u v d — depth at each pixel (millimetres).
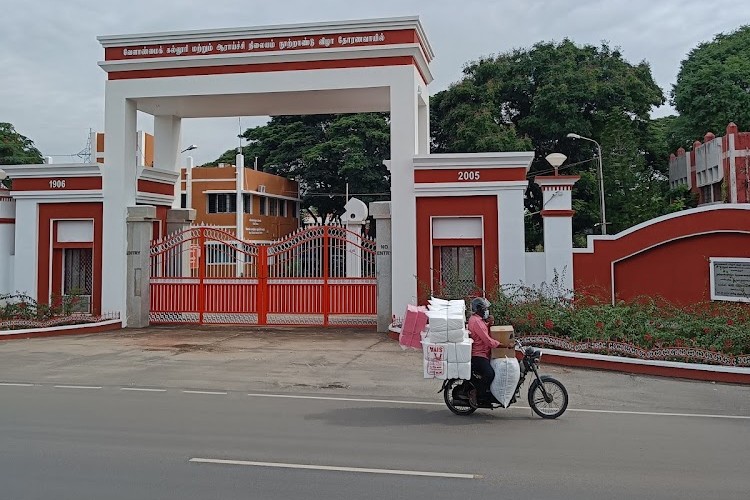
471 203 16344
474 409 8516
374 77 16734
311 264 17828
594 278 15781
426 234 16469
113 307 17734
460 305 9062
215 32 17188
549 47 34594
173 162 20188
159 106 18922
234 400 9336
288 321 17922
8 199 18547
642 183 32219
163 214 19953
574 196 33906
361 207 19188
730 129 29062
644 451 6855
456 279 16344
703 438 7457
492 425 8016
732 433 7723
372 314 17438
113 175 17812
